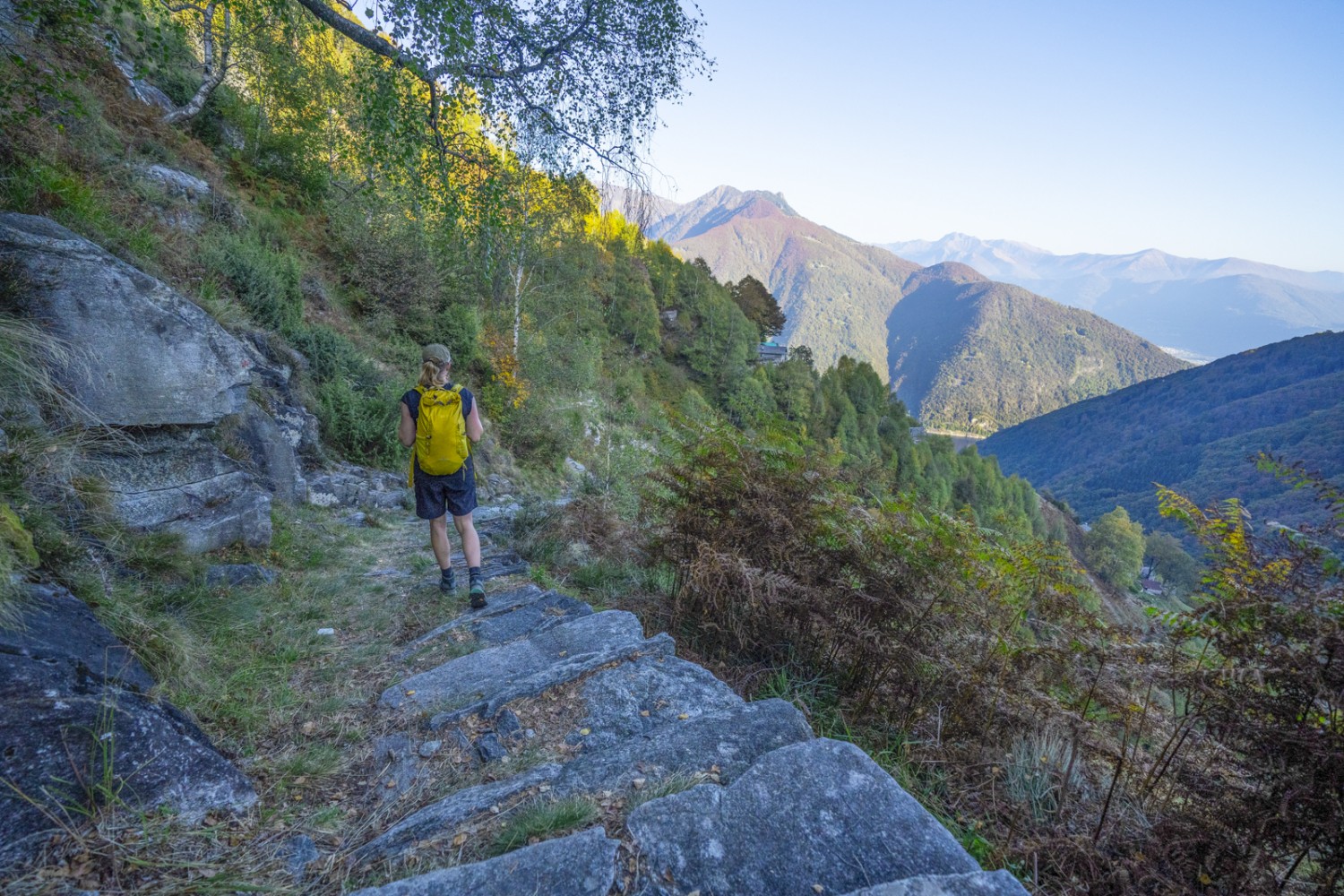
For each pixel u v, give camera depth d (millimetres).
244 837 1750
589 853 1568
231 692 2572
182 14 12078
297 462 6316
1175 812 2742
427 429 3883
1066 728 3227
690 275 65938
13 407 2861
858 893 1385
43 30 5633
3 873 1365
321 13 5062
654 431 5129
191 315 3971
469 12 5230
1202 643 2959
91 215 5109
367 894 1435
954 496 71750
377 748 2354
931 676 3658
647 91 6410
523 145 6840
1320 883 2455
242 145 14195
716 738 2270
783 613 3760
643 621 4281
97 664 1956
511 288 21656
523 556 5660
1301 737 2385
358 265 14016
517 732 2438
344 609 3877
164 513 3740
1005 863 2447
